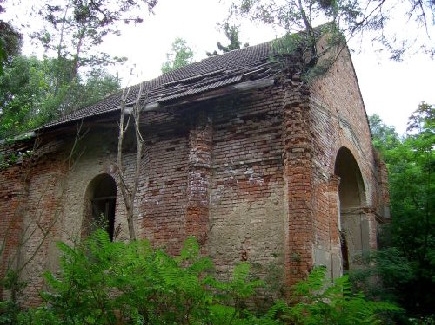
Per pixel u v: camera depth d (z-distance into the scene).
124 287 4.15
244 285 4.11
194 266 4.25
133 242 4.77
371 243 13.45
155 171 10.66
